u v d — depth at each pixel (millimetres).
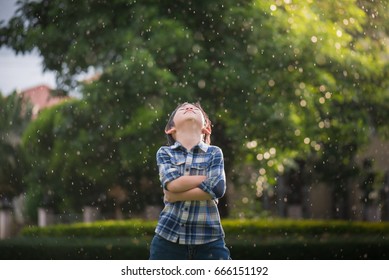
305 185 21922
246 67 14023
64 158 18047
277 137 14906
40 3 16094
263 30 14203
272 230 14797
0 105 23422
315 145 16016
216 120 15289
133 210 20219
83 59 14977
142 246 13812
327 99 15180
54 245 14672
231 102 14234
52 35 15086
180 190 3930
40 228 16844
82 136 15695
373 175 19656
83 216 21031
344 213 21359
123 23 14180
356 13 15383
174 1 14203
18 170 23422
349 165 19219
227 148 15906
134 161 15680
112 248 13977
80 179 19438
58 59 15789
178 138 4180
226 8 14117
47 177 19547
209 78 13789
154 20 13664
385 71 16094
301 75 14492
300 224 15031
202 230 4012
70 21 14977
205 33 14180
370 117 16734
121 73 13586
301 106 14633
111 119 14484
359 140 16297
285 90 14445
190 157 4082
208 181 3951
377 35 16406
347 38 15266
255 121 14242
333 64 15109
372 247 13484
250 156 15805
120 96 14281
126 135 14797
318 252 13320
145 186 19469
